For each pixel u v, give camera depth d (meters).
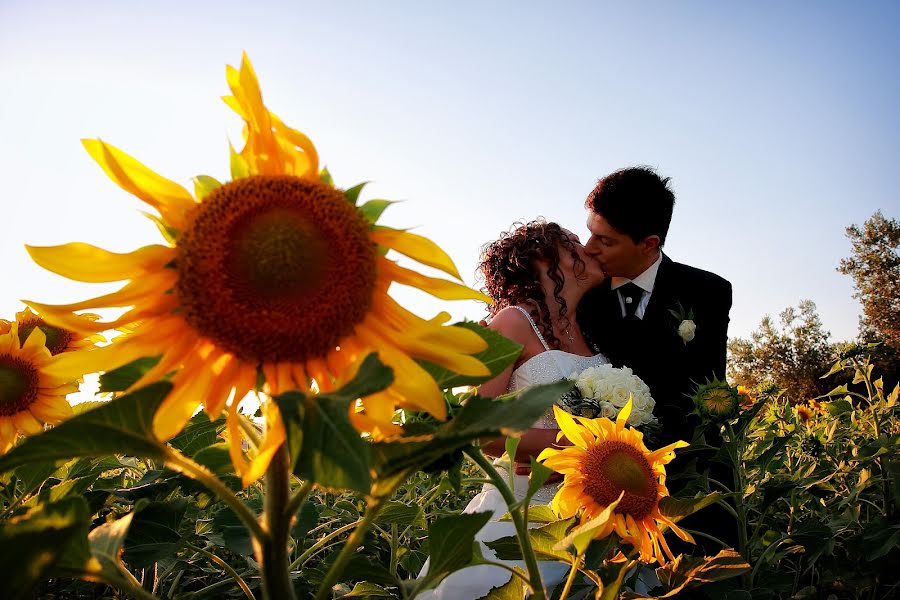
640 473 1.96
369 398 1.01
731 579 2.44
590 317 3.49
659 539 1.97
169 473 1.79
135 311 1.02
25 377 2.21
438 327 1.08
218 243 1.01
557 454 1.98
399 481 0.96
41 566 0.80
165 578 2.37
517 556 1.50
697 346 3.52
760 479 3.53
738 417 2.88
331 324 1.03
